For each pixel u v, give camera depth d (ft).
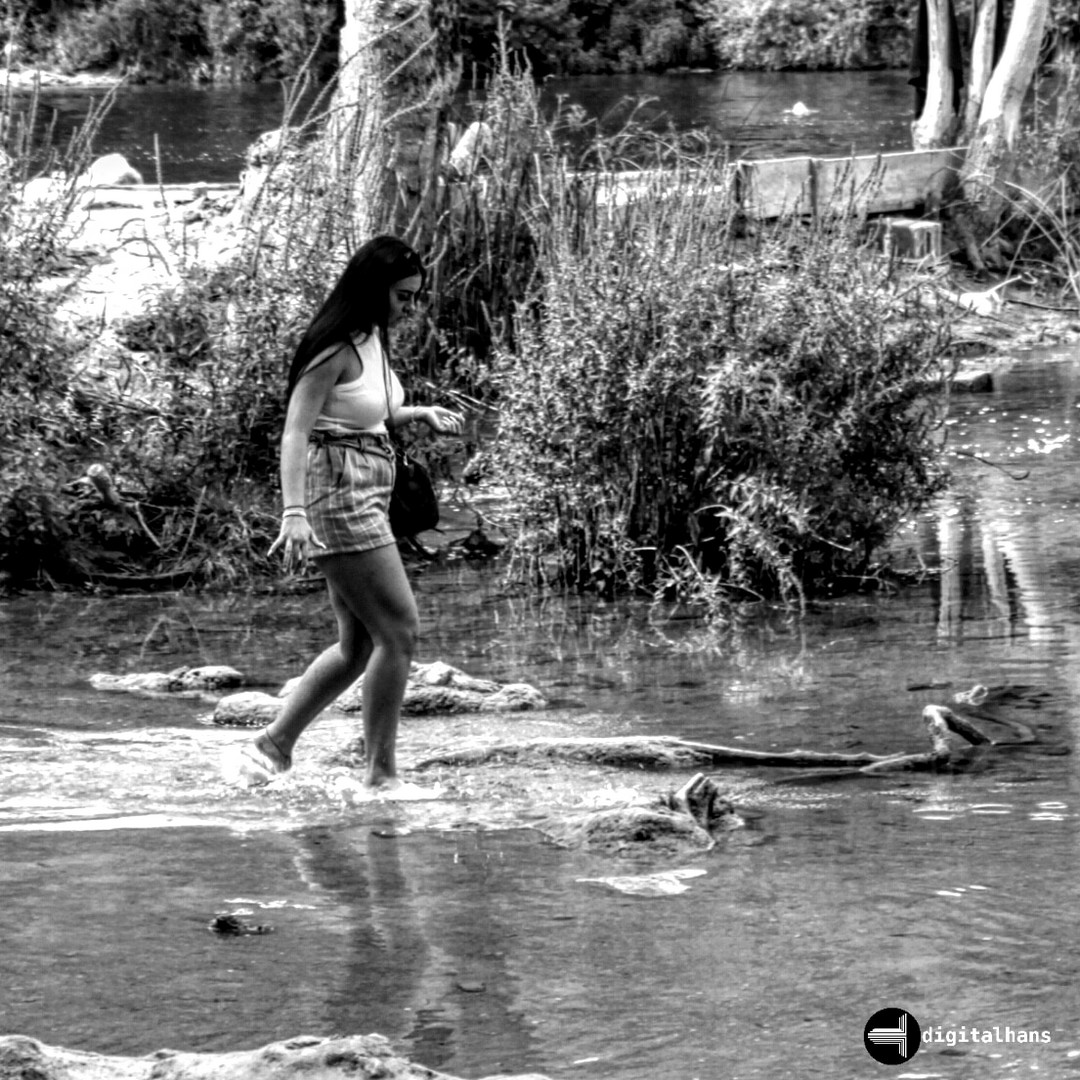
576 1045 24.63
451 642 52.49
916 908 29.94
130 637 53.47
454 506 68.54
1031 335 116.47
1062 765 38.96
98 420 65.87
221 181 144.15
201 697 46.37
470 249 85.61
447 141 88.17
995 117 131.75
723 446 58.54
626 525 59.11
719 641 51.96
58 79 271.49
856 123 205.67
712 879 31.71
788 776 38.65
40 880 31.83
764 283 60.90
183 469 64.59
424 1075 22.31
